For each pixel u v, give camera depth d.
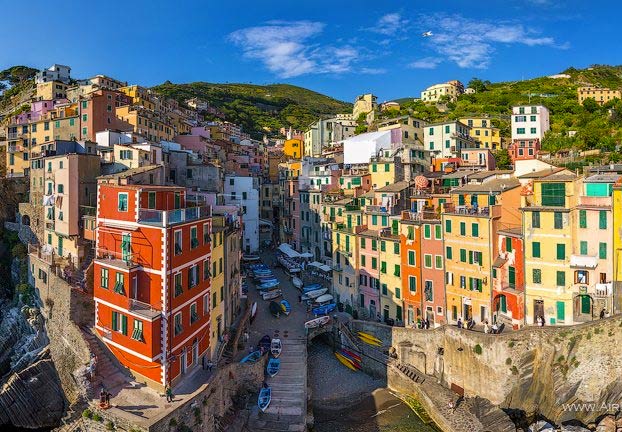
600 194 52.81
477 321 58.44
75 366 49.62
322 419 54.09
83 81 155.12
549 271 53.59
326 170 101.81
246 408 50.03
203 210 49.75
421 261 63.94
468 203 62.56
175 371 43.81
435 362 58.47
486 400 52.81
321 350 69.38
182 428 40.06
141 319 42.91
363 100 184.25
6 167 105.69
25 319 64.19
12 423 53.00
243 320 62.41
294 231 109.06
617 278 51.31
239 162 126.81
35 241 74.19
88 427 39.41
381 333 63.78
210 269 51.75
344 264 76.81
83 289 54.34
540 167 65.62
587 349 50.50
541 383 51.09
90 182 64.81
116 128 98.06
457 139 114.38
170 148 92.25
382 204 73.69
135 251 44.56
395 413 55.12
